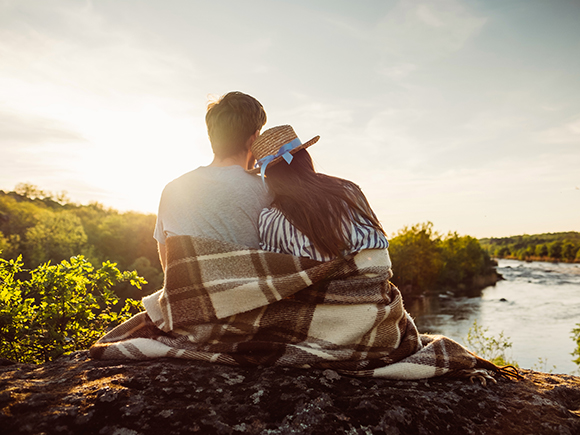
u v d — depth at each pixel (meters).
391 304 1.72
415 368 1.69
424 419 1.42
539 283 60.00
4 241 46.88
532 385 1.78
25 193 110.62
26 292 2.88
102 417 1.25
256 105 1.89
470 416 1.49
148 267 49.50
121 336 1.87
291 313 1.65
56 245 49.84
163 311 1.75
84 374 1.52
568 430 1.45
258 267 1.63
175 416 1.29
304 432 1.30
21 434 1.14
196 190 1.75
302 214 1.65
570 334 24.39
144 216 71.19
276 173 1.80
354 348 1.68
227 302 1.63
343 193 1.71
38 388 1.37
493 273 74.69
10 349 2.68
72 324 3.02
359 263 1.66
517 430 1.44
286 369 1.64
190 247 1.67
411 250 58.84
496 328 26.47
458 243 72.06
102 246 57.16
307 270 1.59
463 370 1.78
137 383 1.45
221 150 1.91
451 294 49.38
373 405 1.44
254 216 1.78
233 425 1.30
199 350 1.68
